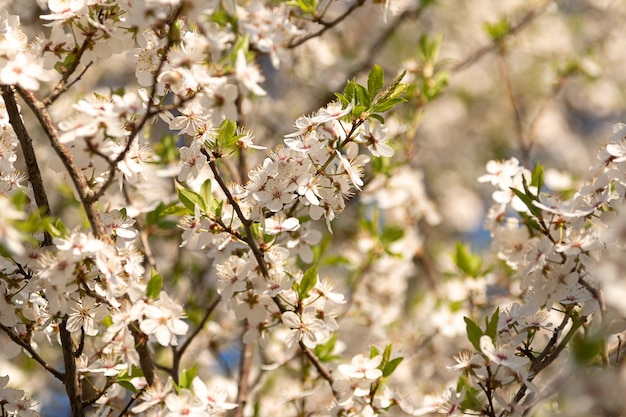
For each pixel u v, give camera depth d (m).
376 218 6.64
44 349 6.59
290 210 4.19
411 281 9.06
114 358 3.88
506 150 11.37
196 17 3.35
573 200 3.87
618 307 3.44
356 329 7.29
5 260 3.61
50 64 3.64
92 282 3.56
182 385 3.66
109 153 3.32
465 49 10.56
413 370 6.54
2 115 3.87
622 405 3.29
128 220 3.85
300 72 7.79
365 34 8.97
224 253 4.09
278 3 5.54
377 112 3.85
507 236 4.46
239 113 5.69
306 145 3.73
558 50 9.57
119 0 3.46
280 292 3.90
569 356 3.78
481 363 3.78
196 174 3.74
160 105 3.58
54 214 6.98
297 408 5.17
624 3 10.25
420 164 11.03
